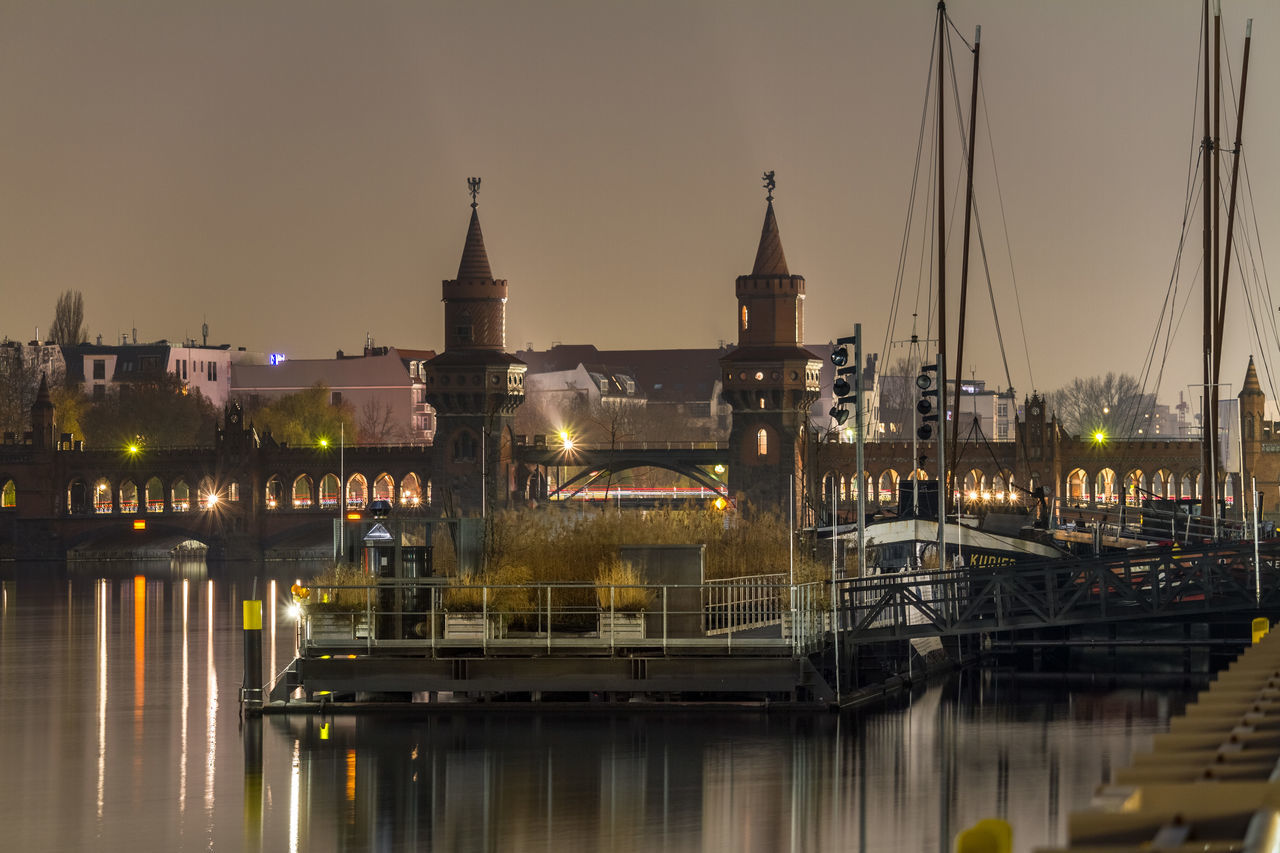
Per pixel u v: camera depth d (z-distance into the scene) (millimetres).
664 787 50500
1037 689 73125
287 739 59125
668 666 62656
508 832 45000
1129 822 13734
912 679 75000
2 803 49438
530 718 62219
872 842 43281
